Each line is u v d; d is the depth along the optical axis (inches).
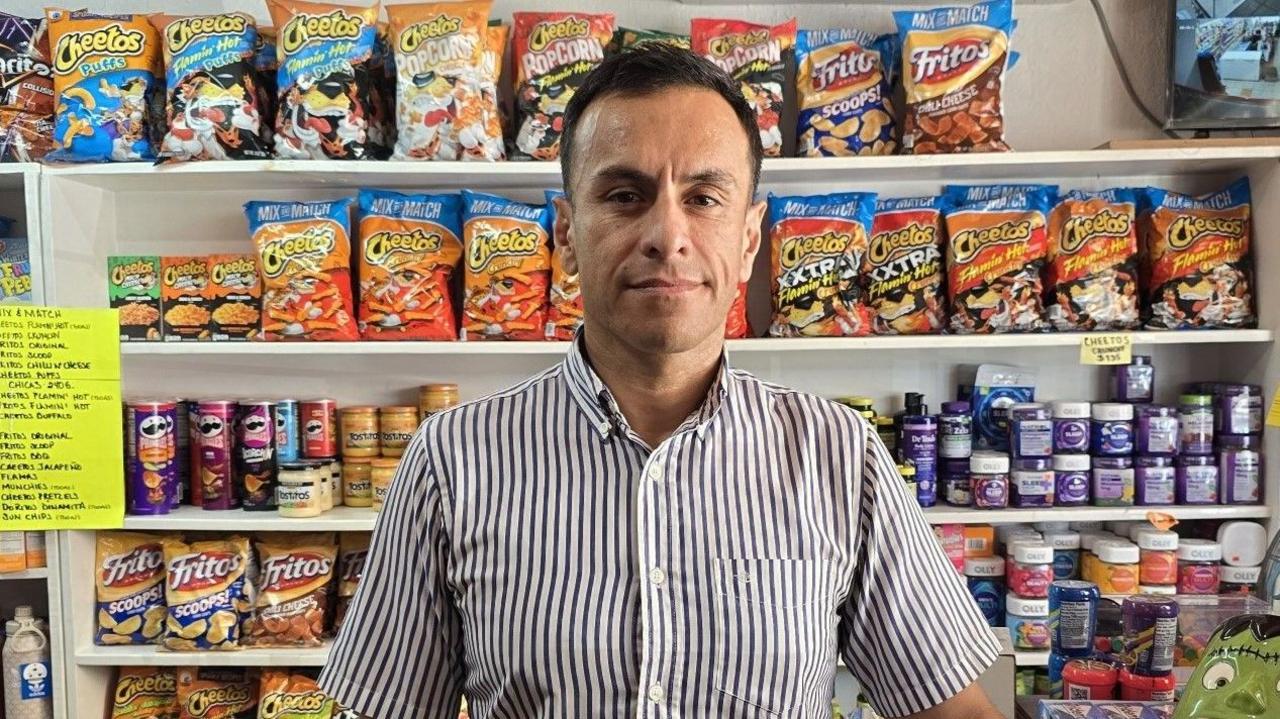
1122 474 83.4
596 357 42.2
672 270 36.6
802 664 39.0
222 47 79.3
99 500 80.3
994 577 85.3
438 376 90.6
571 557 39.0
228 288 83.4
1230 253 83.0
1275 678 34.9
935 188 88.9
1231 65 81.2
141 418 82.1
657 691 37.2
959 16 82.0
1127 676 52.6
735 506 40.5
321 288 82.1
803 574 40.0
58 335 79.2
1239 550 82.4
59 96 78.6
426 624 42.1
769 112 81.7
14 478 78.4
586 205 38.3
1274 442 82.2
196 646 82.2
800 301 82.7
